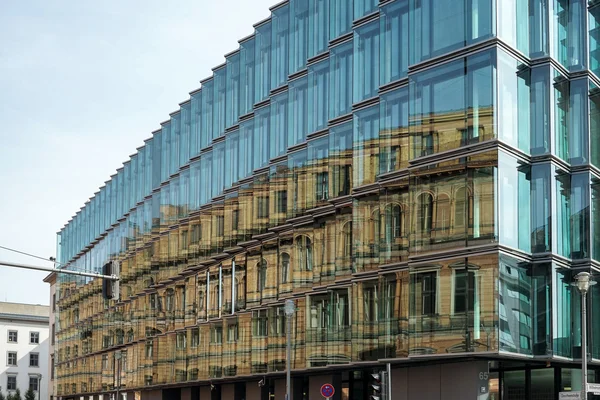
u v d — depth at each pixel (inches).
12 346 4859.7
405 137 1460.4
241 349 1948.8
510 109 1354.6
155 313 2442.2
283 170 1839.3
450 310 1328.7
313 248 1705.2
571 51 1480.1
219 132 2144.4
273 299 1840.6
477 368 1362.0
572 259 1430.9
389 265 1462.8
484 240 1310.3
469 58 1360.7
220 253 2081.7
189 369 2185.0
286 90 1862.7
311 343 1675.7
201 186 2208.4
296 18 1845.5
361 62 1589.6
